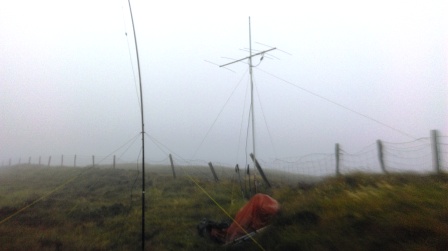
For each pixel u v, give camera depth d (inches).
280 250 310.5
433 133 417.7
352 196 355.9
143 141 357.7
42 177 1107.3
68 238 401.4
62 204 607.8
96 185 839.7
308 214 357.1
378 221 286.2
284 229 340.5
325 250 279.7
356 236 282.5
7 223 475.2
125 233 423.5
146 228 438.3
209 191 664.4
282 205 410.6
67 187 832.3
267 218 363.6
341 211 327.9
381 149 482.0
